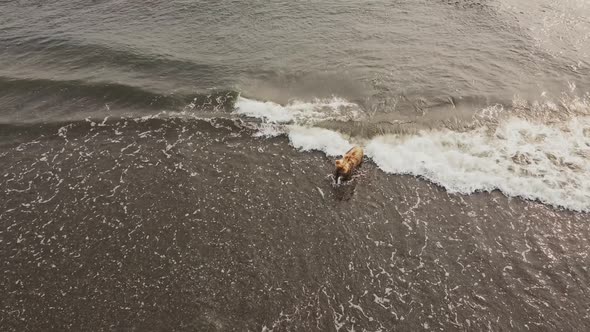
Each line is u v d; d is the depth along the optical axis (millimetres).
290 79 27312
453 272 16875
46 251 18203
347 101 25391
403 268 17094
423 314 15555
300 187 20734
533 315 15414
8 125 24859
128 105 26125
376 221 18984
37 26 34375
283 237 18438
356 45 30250
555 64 27516
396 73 27250
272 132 23719
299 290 16438
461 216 19000
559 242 17797
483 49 29297
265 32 32250
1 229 19109
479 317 15414
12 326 15656
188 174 21562
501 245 17781
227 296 16297
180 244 18281
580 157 21016
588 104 24188
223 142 23328
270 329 15250
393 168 21219
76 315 15938
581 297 15898
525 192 19672
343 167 20031
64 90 27406
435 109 24297
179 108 25688
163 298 16344
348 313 15656
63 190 20891
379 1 35688
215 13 34812
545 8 33844
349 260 17453
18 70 29344
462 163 21000
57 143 23656
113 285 16859
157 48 30828
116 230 18969
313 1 35875
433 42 30281
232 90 26562
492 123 23172
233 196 20375
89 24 34406
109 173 21719
